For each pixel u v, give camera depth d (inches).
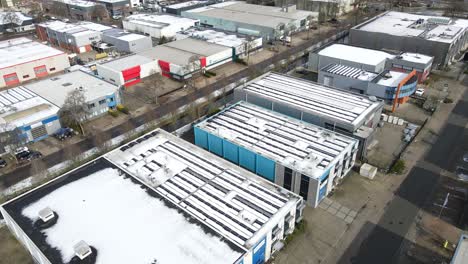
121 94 2704.2
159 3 5580.7
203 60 3161.9
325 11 4980.3
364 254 1451.8
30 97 2573.8
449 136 2226.9
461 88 2883.9
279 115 2135.8
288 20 4293.8
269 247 1398.9
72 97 2322.8
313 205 1683.1
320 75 2851.9
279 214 1408.7
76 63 3602.4
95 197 1499.8
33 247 1325.0
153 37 4237.2
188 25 4370.1
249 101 2386.8
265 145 1862.7
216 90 2906.0
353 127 1936.5
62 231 1344.7
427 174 1898.4
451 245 1478.8
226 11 4847.4
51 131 2342.5
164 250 1256.8
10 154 2121.1
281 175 1737.2
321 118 2055.9
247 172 1627.7
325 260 1430.9
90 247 1273.4
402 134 2258.9
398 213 1652.3
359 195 1769.2
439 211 1657.2
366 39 3580.2
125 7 5315.0
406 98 2637.8
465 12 4867.1
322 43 4030.5
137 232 1330.0
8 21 4633.4
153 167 1691.7
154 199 1480.1
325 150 1806.1
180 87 2974.9
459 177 1870.1
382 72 2723.9
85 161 2007.9
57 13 5359.3
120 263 1216.2
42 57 3351.4
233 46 3481.8
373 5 5570.9
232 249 1253.1
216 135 1955.0
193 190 1540.4
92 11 5073.8
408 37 3316.9
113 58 3422.7
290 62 3501.5
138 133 2300.7
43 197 1509.6
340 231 1563.7
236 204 1459.2
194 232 1323.8
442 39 3255.4
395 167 1921.8
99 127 2422.5
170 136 1913.1
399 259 1427.2
